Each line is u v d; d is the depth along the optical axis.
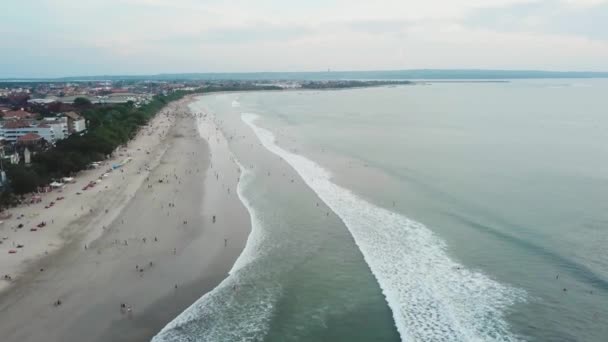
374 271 51.62
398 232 62.59
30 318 42.34
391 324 41.88
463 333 40.19
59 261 53.81
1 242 58.97
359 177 91.75
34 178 79.88
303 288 48.38
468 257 54.38
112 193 80.56
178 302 45.72
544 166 96.81
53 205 73.94
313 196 79.25
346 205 74.38
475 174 91.69
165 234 62.34
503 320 41.91
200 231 63.44
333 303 45.50
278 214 70.44
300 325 42.03
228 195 80.00
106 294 46.78
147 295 46.81
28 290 47.19
